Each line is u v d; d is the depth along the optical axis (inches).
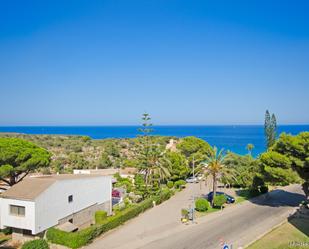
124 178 2199.8
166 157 1895.9
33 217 981.8
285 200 1553.9
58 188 1088.8
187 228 1119.6
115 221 1152.8
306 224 1090.7
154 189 1668.3
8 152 1274.6
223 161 1473.9
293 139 1307.8
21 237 1067.9
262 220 1186.0
